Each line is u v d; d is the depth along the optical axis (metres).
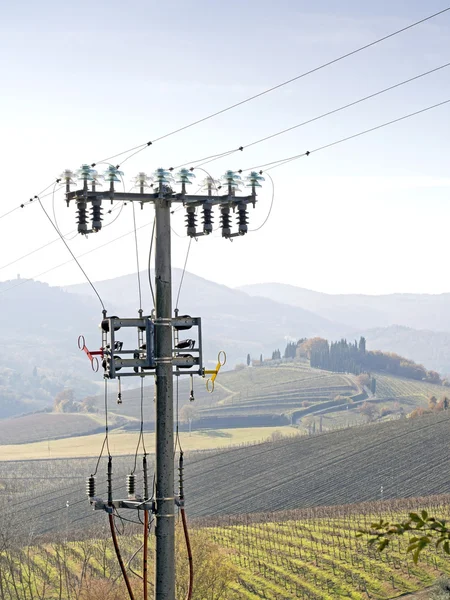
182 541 99.69
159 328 28.34
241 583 123.56
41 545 144.50
